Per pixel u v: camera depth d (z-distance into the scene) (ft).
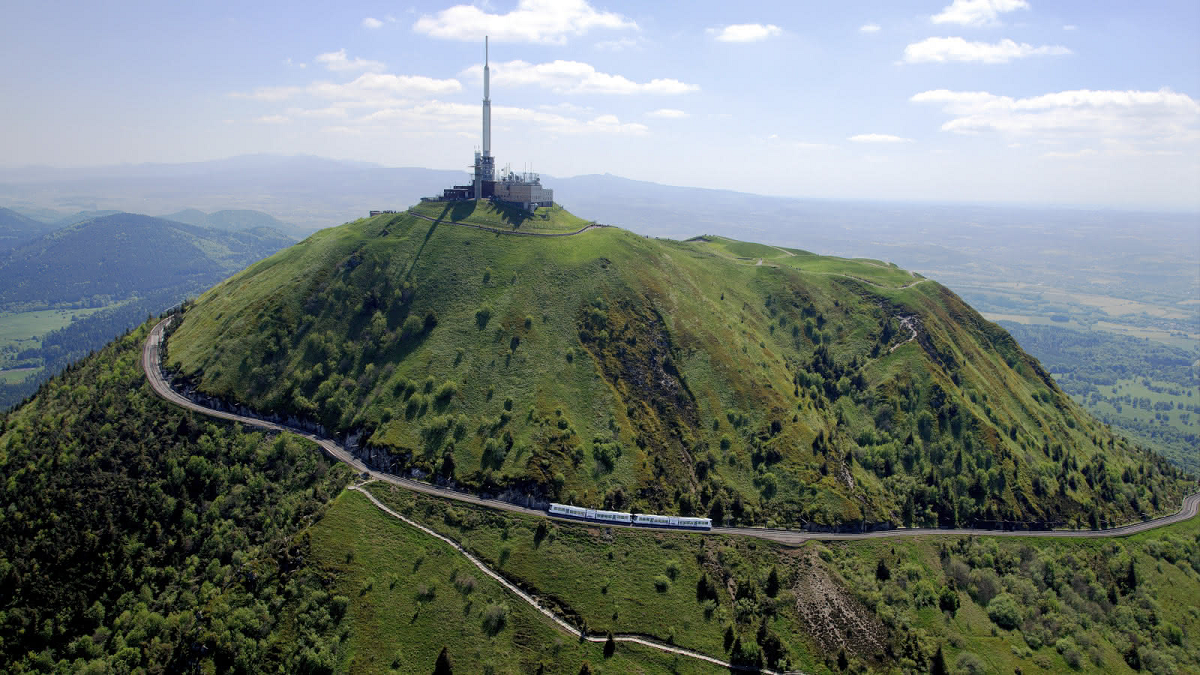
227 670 389.19
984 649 474.90
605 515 513.45
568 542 489.67
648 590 466.70
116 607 422.00
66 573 426.51
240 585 429.38
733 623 452.76
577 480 536.01
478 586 449.89
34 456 495.00
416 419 568.41
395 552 462.60
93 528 454.40
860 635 462.19
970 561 562.25
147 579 438.81
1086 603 545.03
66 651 398.83
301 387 594.24
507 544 481.87
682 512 541.34
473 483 523.70
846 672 437.99
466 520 495.00
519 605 442.91
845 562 521.65
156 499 479.41
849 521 561.84
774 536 532.32
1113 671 481.46
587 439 570.05
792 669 433.48
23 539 440.04
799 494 574.15
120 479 488.02
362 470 533.55
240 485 506.89
